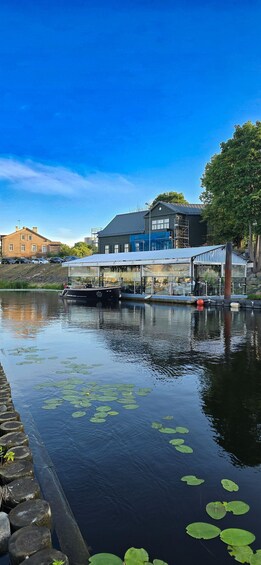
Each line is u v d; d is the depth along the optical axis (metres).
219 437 3.73
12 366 6.57
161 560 2.13
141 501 2.70
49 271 46.91
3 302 23.00
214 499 2.72
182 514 2.55
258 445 3.57
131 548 2.21
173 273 22.34
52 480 2.96
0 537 2.19
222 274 22.66
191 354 7.48
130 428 3.93
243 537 2.30
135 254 26.73
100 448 3.49
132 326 11.86
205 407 4.55
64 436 3.74
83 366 6.55
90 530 2.40
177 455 3.36
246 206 23.33
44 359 7.14
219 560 2.14
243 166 23.73
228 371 6.18
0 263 55.00
